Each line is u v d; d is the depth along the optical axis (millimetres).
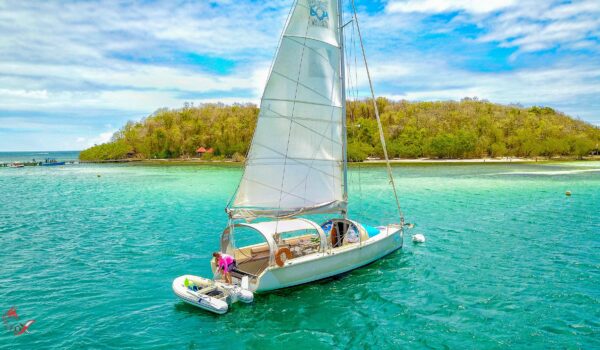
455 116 130000
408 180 62250
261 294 16703
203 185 58969
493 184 56469
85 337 13297
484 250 23453
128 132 141375
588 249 23359
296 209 18141
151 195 48844
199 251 23828
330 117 18609
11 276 19250
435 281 18422
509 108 151250
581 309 15281
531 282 18188
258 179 17219
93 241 26109
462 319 14617
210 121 136625
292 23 16797
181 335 13516
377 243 20453
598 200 41812
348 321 14539
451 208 38000
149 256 22719
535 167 86438
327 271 17844
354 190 51531
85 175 80375
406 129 120375
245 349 12672
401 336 13438
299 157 18016
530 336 13281
